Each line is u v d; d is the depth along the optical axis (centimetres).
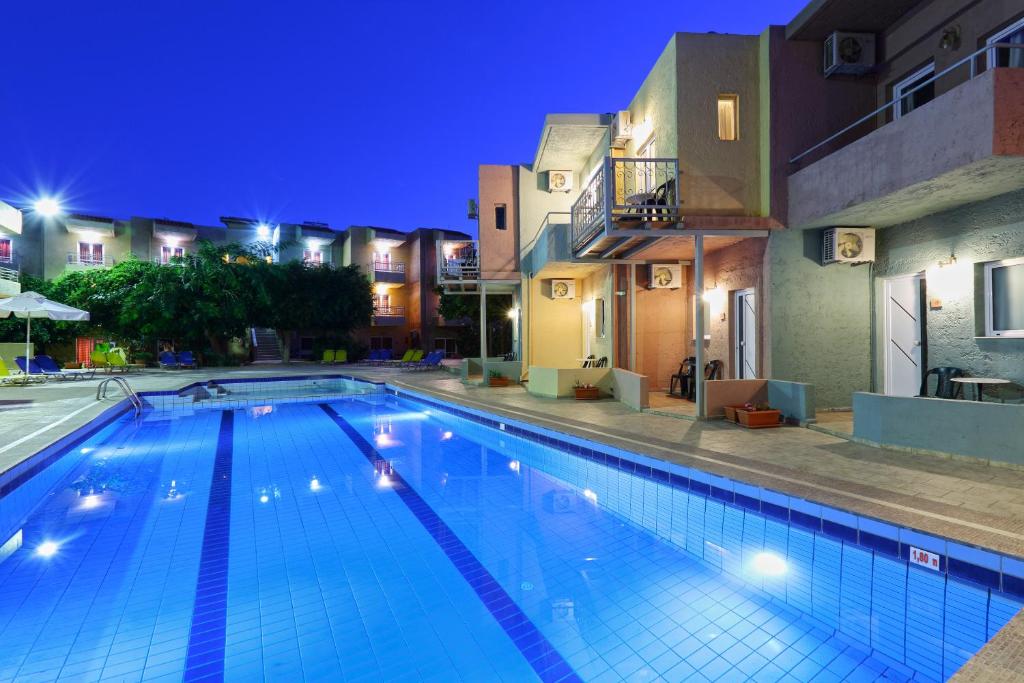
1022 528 340
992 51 658
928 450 551
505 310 2898
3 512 521
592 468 667
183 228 3041
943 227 721
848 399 850
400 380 1689
